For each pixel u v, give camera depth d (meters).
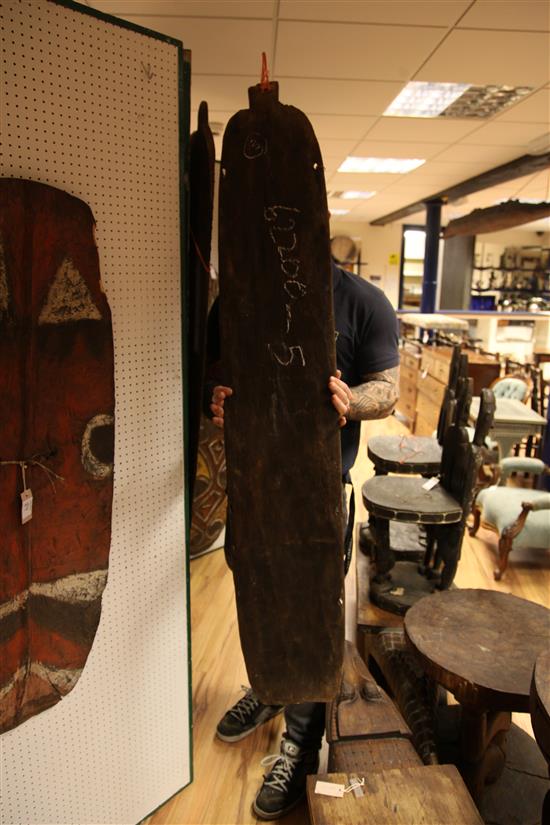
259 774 1.67
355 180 6.54
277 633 1.37
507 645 1.44
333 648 1.38
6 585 1.14
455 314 6.82
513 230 11.01
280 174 1.26
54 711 1.29
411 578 2.15
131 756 1.46
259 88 1.25
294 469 1.32
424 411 5.38
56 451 1.17
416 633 1.49
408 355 6.05
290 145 1.25
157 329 1.32
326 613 1.37
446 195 7.06
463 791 1.22
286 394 1.30
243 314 1.29
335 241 10.46
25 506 1.13
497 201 8.07
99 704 1.37
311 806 1.18
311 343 1.29
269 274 1.28
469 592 1.69
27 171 1.05
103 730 1.39
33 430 1.13
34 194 1.05
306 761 1.59
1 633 1.15
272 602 1.36
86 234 1.13
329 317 1.28
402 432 5.80
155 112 1.21
